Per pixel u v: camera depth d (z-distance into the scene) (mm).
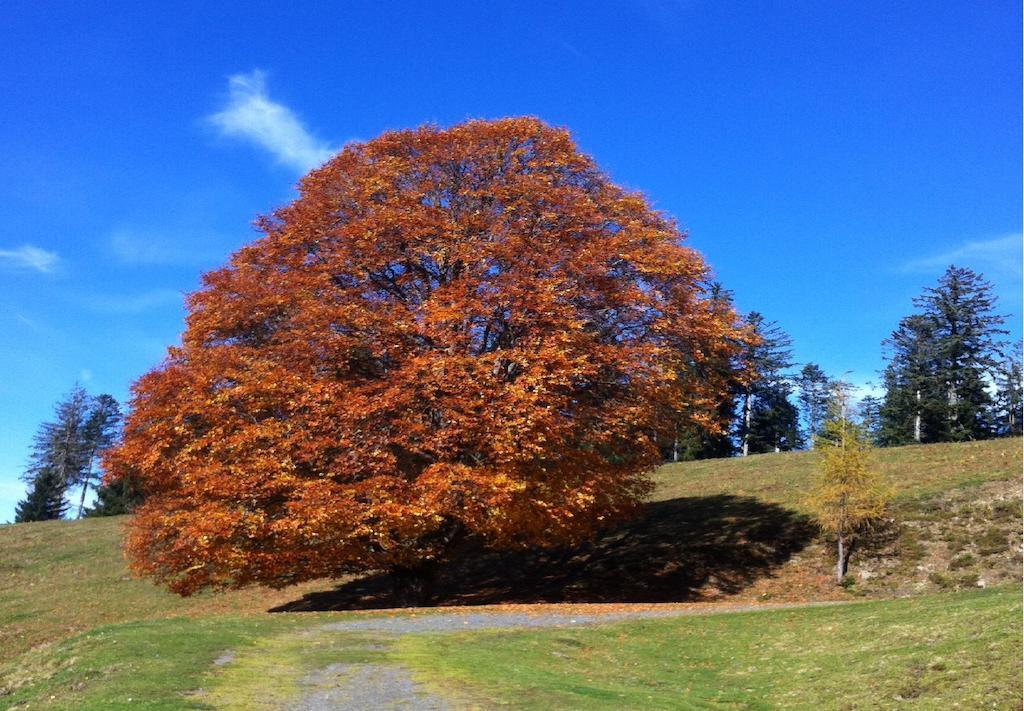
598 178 26469
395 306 22062
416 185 24672
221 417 21141
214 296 23609
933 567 23688
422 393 20609
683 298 24078
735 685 13234
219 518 19422
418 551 21875
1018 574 22078
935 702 10594
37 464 81750
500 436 19531
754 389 70375
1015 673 10641
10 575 36125
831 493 24297
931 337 63656
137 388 22281
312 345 21469
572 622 18031
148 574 22891
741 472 40188
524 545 24188
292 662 12836
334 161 25812
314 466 20906
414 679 11695
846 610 17391
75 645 14016
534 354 20469
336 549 21062
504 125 25344
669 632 17109
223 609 27812
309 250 24547
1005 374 60844
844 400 37438
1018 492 26203
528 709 10164
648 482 27234
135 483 24000
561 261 22766
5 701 11398
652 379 22047
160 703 9766
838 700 11555
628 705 10844
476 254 22266
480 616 18797
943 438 61781
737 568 26672
